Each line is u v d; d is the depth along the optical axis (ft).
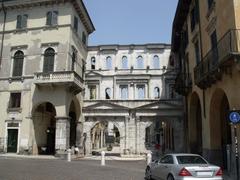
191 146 82.79
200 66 63.46
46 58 104.53
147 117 122.11
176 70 133.80
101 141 205.87
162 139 174.60
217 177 35.96
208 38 62.03
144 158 106.22
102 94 138.62
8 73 107.04
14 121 102.68
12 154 98.94
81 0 109.81
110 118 122.83
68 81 97.40
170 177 38.09
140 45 142.92
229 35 45.60
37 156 95.71
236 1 46.80
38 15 108.58
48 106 113.39
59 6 106.83
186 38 89.45
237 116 38.55
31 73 104.42
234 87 46.88
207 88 62.80
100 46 143.74
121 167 70.23
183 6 83.87
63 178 47.32
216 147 60.34
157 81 139.13
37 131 104.22
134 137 120.26
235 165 46.11
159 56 142.00
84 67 125.70
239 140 45.16
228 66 47.67
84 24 124.06
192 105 83.76
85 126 122.52
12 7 110.63
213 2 57.47
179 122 118.93
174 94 134.41
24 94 103.65
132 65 141.59
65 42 103.50
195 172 35.63
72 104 115.44
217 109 60.80
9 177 46.91
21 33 108.88
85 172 56.80
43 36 106.22
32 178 46.52
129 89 138.62
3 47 109.60
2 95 105.81
